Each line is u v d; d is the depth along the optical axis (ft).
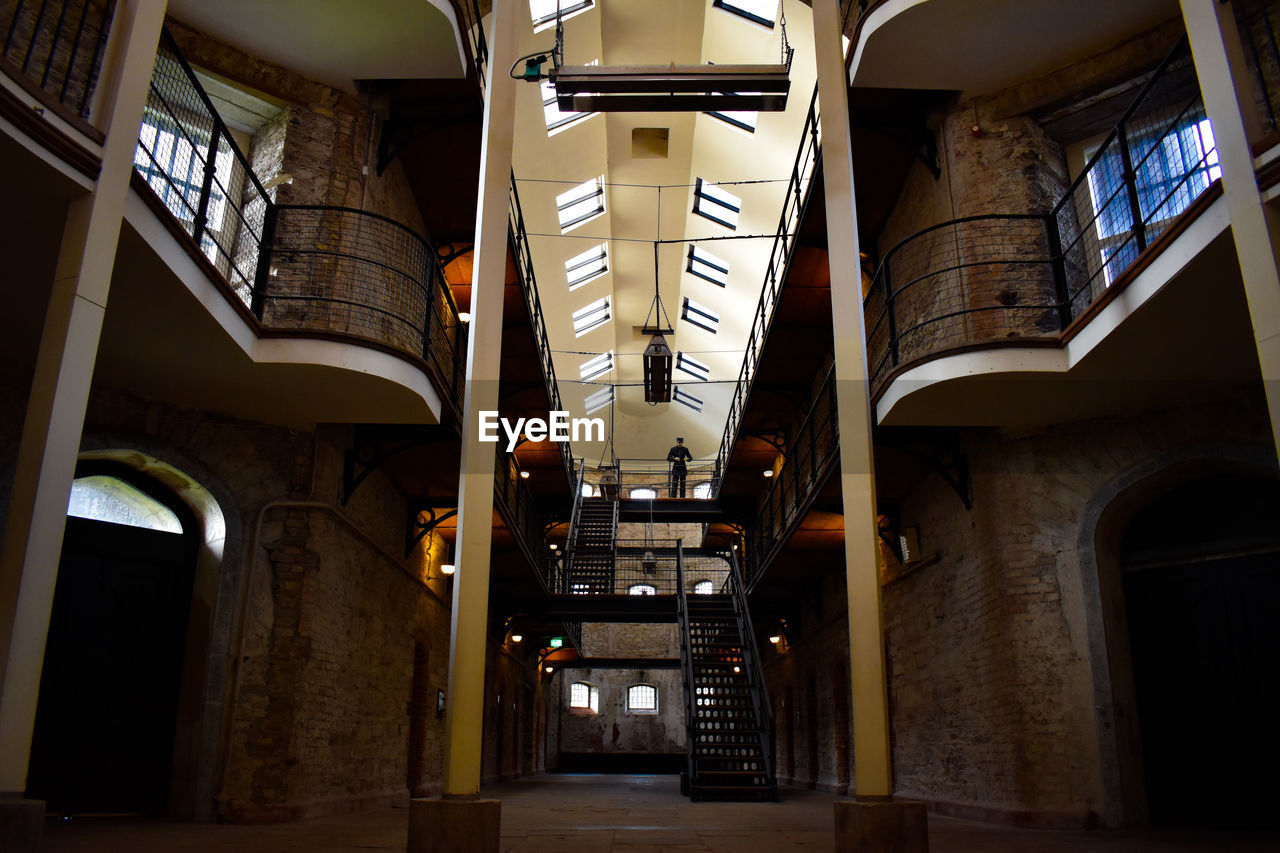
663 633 81.71
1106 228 24.79
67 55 17.53
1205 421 22.16
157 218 16.37
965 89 26.08
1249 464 21.09
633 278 67.82
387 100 26.27
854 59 25.04
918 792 31.32
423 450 28.40
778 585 47.44
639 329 74.28
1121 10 22.99
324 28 23.57
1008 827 22.97
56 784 20.95
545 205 53.21
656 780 56.29
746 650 41.39
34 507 12.15
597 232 59.77
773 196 50.03
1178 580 23.16
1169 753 22.35
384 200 27.14
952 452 27.04
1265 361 12.88
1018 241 24.86
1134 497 23.34
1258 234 13.24
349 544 27.09
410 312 27.43
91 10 18.06
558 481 51.01
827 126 19.93
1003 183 25.49
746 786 34.47
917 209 28.86
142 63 14.97
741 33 43.16
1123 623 23.36
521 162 47.32
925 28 23.70
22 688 11.73
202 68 24.07
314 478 24.81
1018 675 23.54
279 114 25.89
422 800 14.78
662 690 81.66
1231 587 22.31
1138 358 20.26
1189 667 22.57
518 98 42.57
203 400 23.35
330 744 25.34
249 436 24.50
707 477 82.99
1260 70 17.21
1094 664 22.77
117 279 17.24
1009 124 26.00
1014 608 23.98
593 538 59.72
